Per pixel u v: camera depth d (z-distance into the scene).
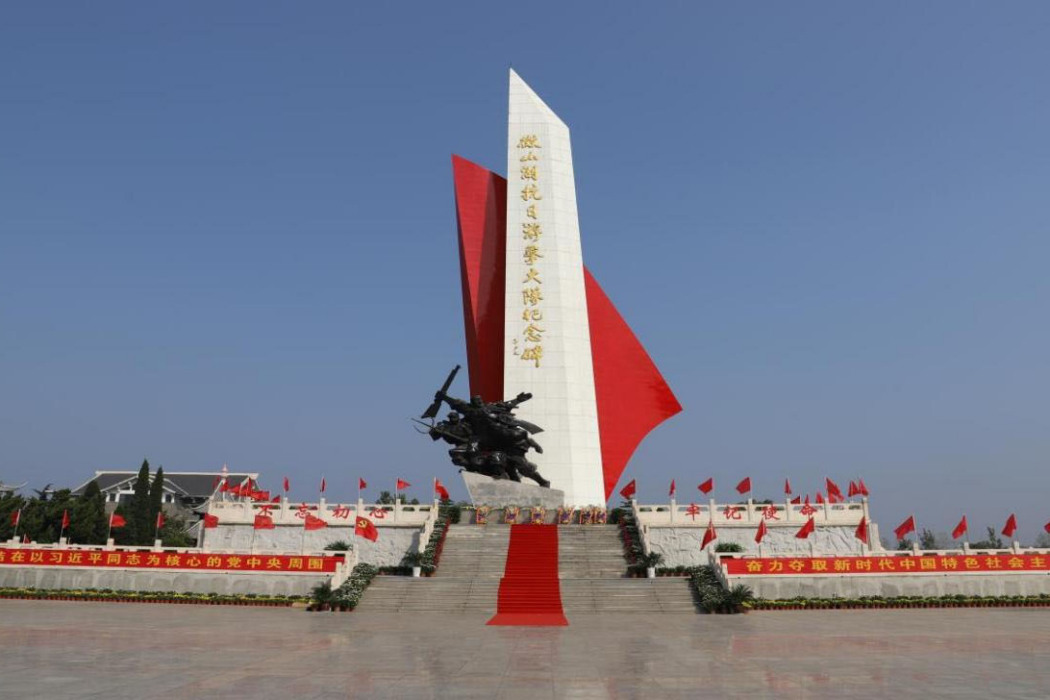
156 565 36.28
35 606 32.19
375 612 30.62
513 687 14.11
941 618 29.03
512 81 66.94
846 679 14.99
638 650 19.38
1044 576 36.19
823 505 45.91
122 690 13.52
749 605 31.70
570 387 60.19
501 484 51.31
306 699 12.87
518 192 64.25
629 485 48.06
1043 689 13.90
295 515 45.34
